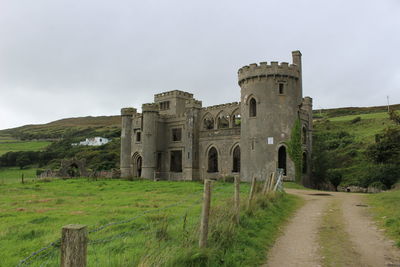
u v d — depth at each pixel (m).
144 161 55.62
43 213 17.14
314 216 16.55
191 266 7.80
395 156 44.34
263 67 41.53
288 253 10.23
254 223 12.68
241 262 8.84
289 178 39.72
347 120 81.94
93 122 193.25
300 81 44.34
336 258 9.69
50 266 8.42
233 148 48.31
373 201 21.02
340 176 45.50
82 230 4.95
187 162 53.31
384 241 11.28
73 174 58.59
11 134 164.62
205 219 8.82
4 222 14.76
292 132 40.72
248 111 42.75
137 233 11.40
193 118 53.44
